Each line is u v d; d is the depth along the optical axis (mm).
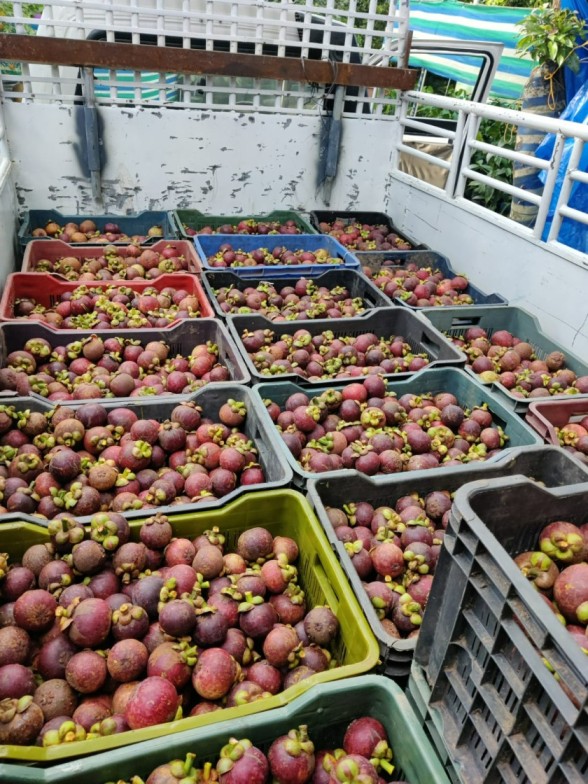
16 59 2072
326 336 1767
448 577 728
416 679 804
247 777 704
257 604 937
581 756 557
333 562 979
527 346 1823
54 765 689
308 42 2361
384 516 1123
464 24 3498
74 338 1594
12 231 2092
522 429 1422
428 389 1619
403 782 756
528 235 1957
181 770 700
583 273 1767
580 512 883
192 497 1172
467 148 2225
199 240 2238
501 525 823
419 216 2553
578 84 2324
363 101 2555
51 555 972
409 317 1859
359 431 1402
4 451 1195
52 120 2225
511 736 635
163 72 2234
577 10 2281
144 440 1244
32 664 870
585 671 525
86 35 2340
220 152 2465
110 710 826
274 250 2309
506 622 632
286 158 2572
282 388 1474
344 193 2740
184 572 960
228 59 2264
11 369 1398
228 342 1593
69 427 1240
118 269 2072
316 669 898
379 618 967
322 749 824
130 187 2416
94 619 849
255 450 1305
